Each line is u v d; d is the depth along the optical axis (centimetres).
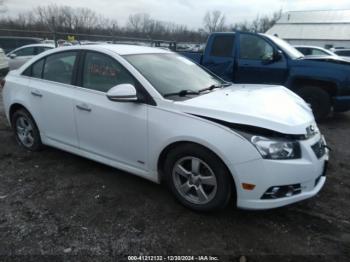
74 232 266
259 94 340
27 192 331
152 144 300
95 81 346
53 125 390
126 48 368
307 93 641
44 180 358
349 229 277
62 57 382
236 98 314
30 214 291
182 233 267
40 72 404
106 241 255
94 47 357
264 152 252
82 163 404
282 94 354
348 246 254
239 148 255
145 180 359
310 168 265
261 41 667
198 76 380
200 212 293
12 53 1303
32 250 244
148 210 300
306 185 271
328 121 683
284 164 253
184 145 282
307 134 276
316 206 313
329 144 514
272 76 660
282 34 5081
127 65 324
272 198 261
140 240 257
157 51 394
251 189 258
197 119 274
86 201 314
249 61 673
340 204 318
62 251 243
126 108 314
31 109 407
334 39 4612
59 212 295
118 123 321
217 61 707
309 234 268
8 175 370
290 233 269
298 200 271
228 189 271
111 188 341
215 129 264
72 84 364
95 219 285
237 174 258
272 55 653
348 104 615
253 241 258
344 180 375
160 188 341
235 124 261
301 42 4862
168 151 300
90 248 247
